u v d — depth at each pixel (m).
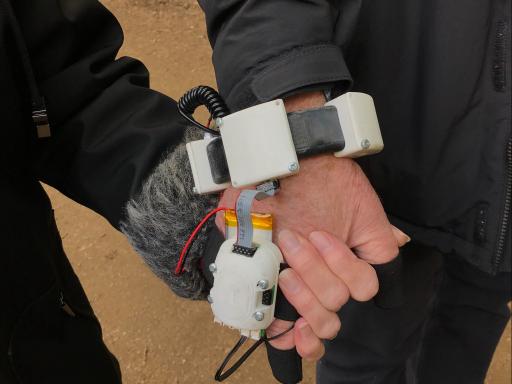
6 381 0.74
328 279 0.60
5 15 0.63
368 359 1.35
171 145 0.73
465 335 1.34
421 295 1.28
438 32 0.90
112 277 2.03
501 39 0.91
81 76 0.71
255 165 0.62
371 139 0.63
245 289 0.60
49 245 0.82
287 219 0.64
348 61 0.96
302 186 0.64
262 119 0.61
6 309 0.71
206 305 1.96
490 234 1.04
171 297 1.97
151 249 0.73
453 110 0.95
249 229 0.61
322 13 0.66
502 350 1.85
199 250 0.72
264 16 0.65
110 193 0.73
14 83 0.66
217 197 0.73
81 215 2.17
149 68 2.46
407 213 1.10
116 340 1.90
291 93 0.65
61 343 0.82
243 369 1.82
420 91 0.96
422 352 1.45
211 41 0.74
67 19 0.69
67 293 0.88
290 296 0.61
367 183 0.69
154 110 0.75
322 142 0.63
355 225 0.68
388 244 0.69
